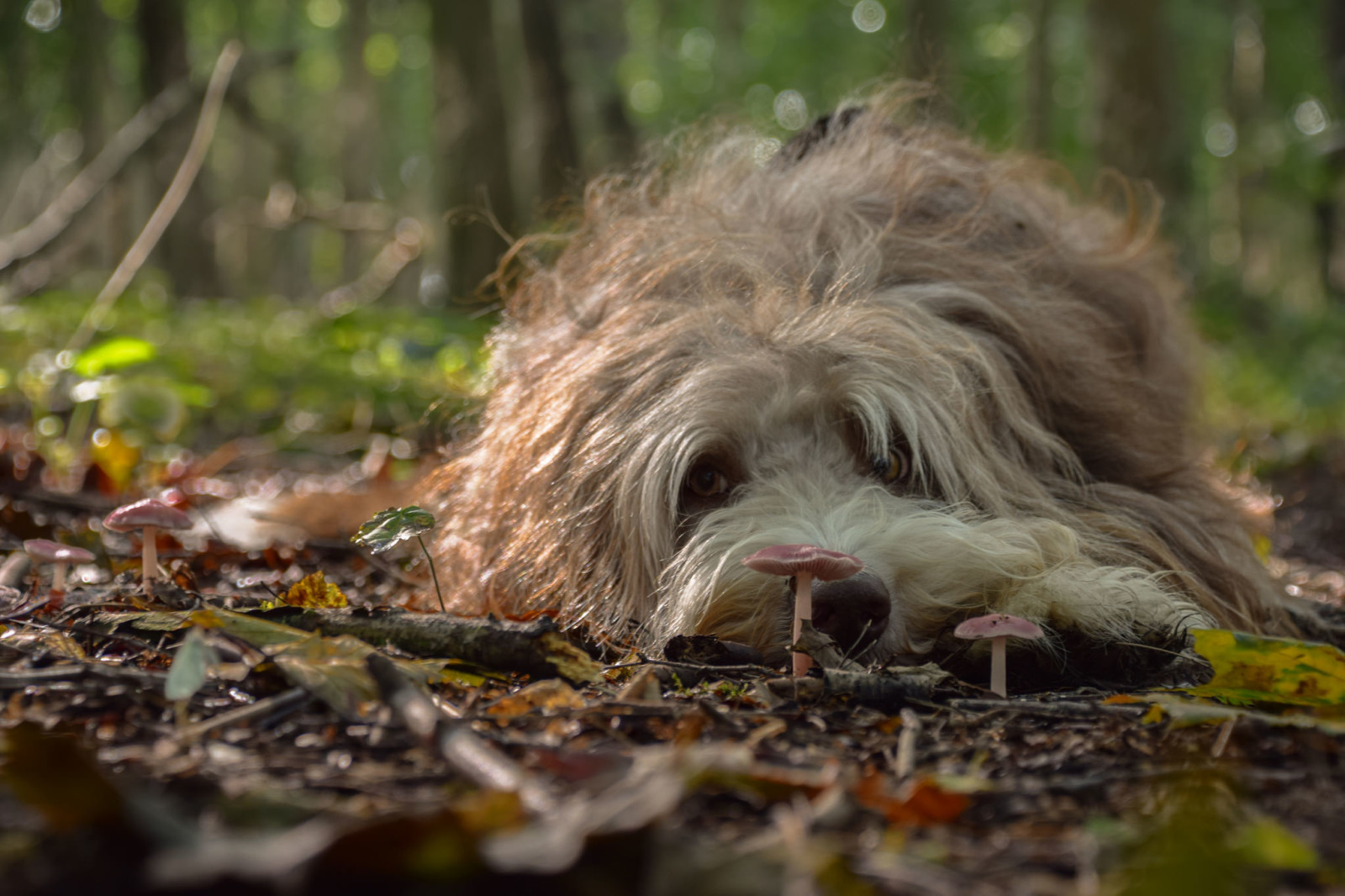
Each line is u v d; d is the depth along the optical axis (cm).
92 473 530
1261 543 410
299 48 1541
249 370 852
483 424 368
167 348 914
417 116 3422
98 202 1248
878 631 262
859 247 345
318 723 173
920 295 338
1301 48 2870
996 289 347
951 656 272
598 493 312
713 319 322
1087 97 1742
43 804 119
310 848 109
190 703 185
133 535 418
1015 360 342
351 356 866
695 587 277
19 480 518
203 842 114
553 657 223
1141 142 1645
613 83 1867
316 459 729
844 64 2745
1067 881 123
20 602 273
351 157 2917
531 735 178
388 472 583
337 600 275
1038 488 322
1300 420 1120
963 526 286
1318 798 154
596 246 376
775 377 307
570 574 305
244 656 205
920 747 180
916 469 305
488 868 111
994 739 187
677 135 436
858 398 301
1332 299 1908
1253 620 336
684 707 192
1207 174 2995
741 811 142
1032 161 439
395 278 1392
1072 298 375
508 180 1308
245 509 475
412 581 363
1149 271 426
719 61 2744
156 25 1780
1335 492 756
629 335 329
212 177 2038
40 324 945
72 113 2533
